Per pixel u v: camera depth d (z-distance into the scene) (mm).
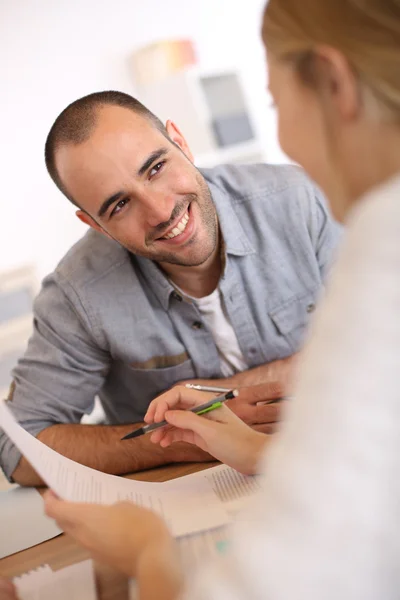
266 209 1440
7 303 2932
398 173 516
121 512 646
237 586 436
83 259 1430
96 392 1461
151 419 1011
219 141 3705
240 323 1420
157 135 1225
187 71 3619
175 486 937
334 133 543
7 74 3541
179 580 556
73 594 703
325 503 419
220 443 905
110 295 1396
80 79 3688
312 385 455
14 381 1433
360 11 502
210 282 1407
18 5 3551
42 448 851
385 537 419
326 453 427
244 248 1402
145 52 3621
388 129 513
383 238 462
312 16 524
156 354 1418
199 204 1273
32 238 3568
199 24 3998
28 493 1112
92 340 1408
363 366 437
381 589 423
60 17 3641
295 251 1450
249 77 4156
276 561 424
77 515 659
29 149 3570
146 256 1300
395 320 440
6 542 910
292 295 1454
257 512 454
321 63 528
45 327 1424
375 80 499
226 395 938
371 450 422
